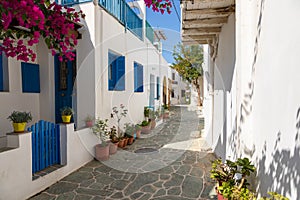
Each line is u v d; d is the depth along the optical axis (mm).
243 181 2695
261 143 2586
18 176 3293
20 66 5184
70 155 4531
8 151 3148
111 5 6656
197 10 3980
